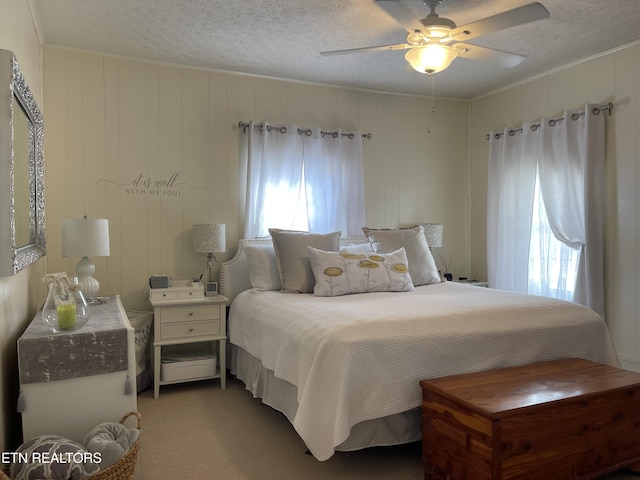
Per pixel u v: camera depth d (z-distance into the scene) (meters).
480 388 2.10
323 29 3.25
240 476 2.26
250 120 4.15
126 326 2.16
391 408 2.18
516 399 1.97
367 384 2.16
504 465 1.84
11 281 2.12
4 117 1.78
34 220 2.53
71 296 2.11
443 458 2.08
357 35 3.35
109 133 3.71
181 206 3.96
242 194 4.16
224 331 3.59
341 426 2.04
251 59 3.82
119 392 2.07
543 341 2.56
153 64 3.85
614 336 3.70
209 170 4.05
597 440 2.09
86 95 3.64
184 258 3.97
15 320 2.22
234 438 2.68
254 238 4.09
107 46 3.55
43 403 1.96
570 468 2.02
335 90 4.52
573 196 3.90
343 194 4.46
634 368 3.55
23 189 2.16
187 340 3.48
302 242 3.63
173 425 2.87
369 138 4.66
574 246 3.89
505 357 2.45
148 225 3.85
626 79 3.59
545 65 4.04
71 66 3.59
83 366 2.01
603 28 3.27
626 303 3.62
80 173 3.64
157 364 3.38
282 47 3.57
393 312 2.53
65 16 3.05
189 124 3.97
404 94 4.82
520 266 4.34
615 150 3.68
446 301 2.88
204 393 3.48
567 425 2.01
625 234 3.61
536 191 4.26
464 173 5.12
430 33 2.58
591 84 3.84
